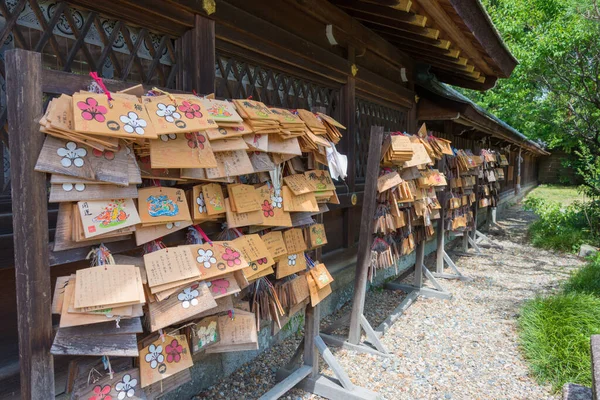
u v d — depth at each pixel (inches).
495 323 144.5
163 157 50.8
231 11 92.0
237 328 66.3
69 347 42.3
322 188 84.6
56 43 64.2
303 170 84.4
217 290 58.8
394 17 121.0
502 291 183.2
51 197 41.6
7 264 58.8
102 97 45.3
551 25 394.9
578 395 89.1
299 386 98.9
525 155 725.3
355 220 164.2
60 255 44.1
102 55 70.7
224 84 97.3
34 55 40.4
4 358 62.4
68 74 45.9
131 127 45.6
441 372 110.4
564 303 135.6
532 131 515.8
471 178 217.0
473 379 107.3
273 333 82.5
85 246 46.6
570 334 116.3
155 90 57.0
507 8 467.8
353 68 142.6
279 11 110.4
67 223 44.5
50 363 42.6
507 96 496.1
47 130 40.4
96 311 43.1
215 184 64.3
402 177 123.1
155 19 77.4
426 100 207.6
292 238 81.2
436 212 157.6
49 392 42.6
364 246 114.6
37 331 41.4
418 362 115.5
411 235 136.3
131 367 52.6
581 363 104.8
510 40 432.1
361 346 119.9
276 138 71.6
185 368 56.2
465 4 110.4
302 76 122.3
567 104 344.5
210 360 100.6
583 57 326.0
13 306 63.1
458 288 188.1
